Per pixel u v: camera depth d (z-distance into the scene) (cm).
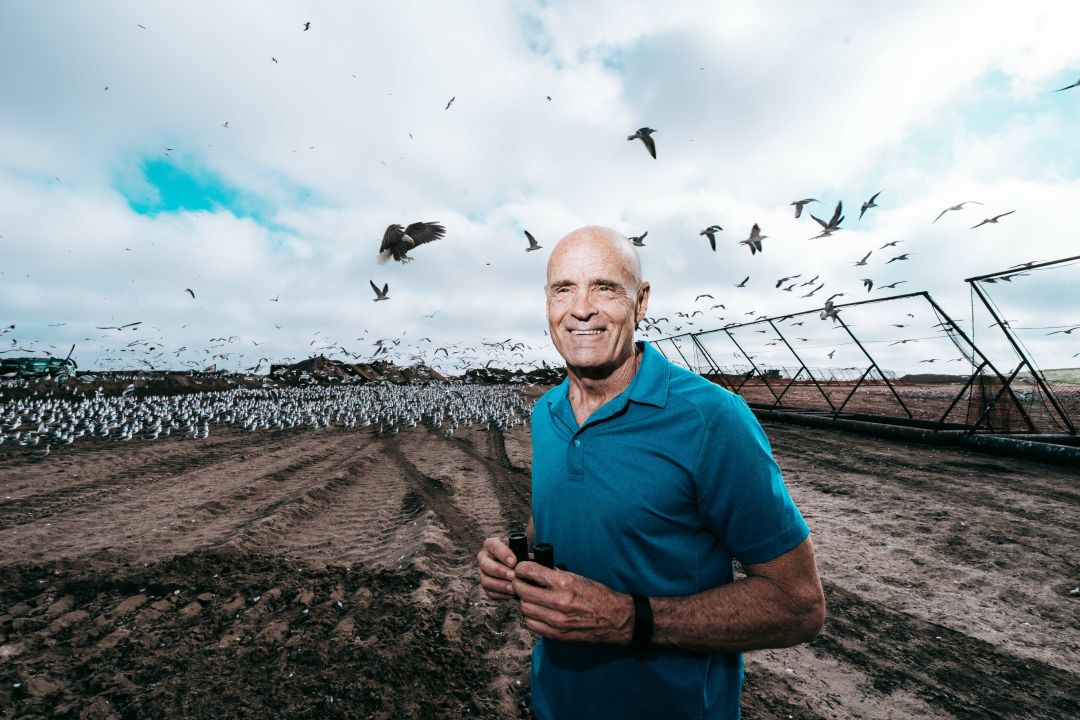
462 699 333
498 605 466
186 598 490
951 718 318
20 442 1483
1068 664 372
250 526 707
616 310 142
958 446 1178
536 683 162
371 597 486
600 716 140
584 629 123
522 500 952
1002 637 411
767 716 320
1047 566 532
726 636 122
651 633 124
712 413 126
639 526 130
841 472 991
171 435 1811
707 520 130
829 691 346
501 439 1834
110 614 455
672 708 133
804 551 122
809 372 1762
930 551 588
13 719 314
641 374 140
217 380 4047
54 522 748
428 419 2572
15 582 529
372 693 332
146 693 336
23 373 3478
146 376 3947
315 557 620
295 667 364
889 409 2198
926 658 385
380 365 6338
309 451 1525
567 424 149
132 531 704
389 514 845
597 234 147
